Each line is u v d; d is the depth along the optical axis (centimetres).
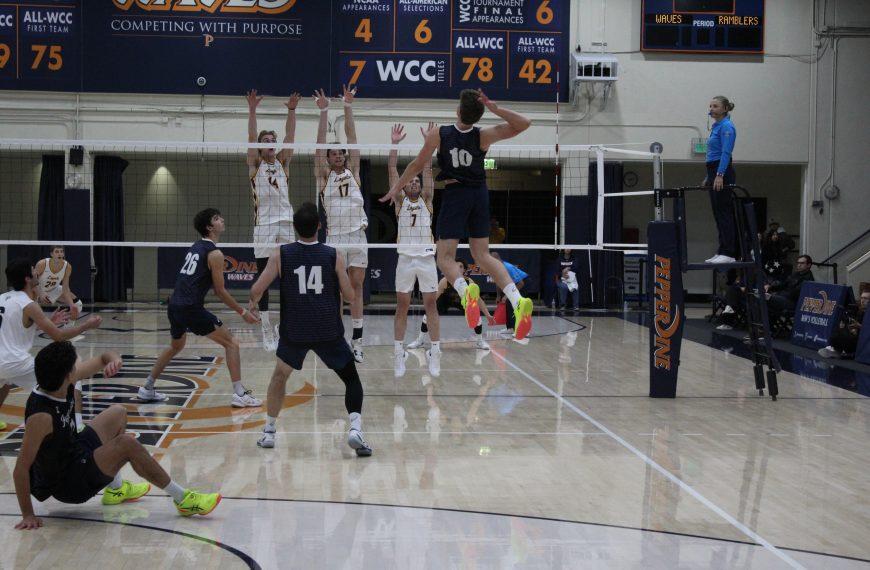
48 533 379
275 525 391
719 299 1269
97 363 409
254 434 573
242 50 1452
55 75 1438
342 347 521
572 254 1523
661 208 732
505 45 1489
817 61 1528
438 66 1481
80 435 399
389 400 696
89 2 1433
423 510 414
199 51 1448
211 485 454
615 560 350
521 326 489
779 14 1520
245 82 1455
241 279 1593
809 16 1522
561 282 1508
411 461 506
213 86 1452
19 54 1431
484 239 498
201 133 1464
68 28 1434
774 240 1216
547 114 1506
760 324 734
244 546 363
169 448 533
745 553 360
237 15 1448
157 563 343
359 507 418
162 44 1445
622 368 875
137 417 622
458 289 491
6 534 378
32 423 373
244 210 1716
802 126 1533
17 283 526
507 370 857
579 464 502
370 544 367
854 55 1530
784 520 403
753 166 1762
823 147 1536
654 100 1522
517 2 1487
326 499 430
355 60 1468
